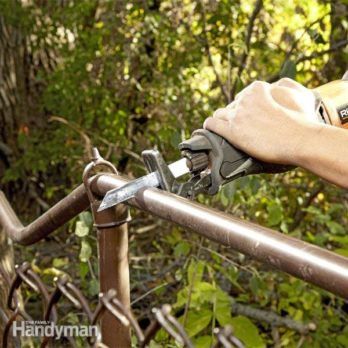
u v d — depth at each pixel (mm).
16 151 7273
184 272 3748
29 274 1909
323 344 3816
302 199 4637
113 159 5684
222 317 3225
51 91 6148
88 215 3232
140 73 5723
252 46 4973
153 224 5332
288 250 1123
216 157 1396
